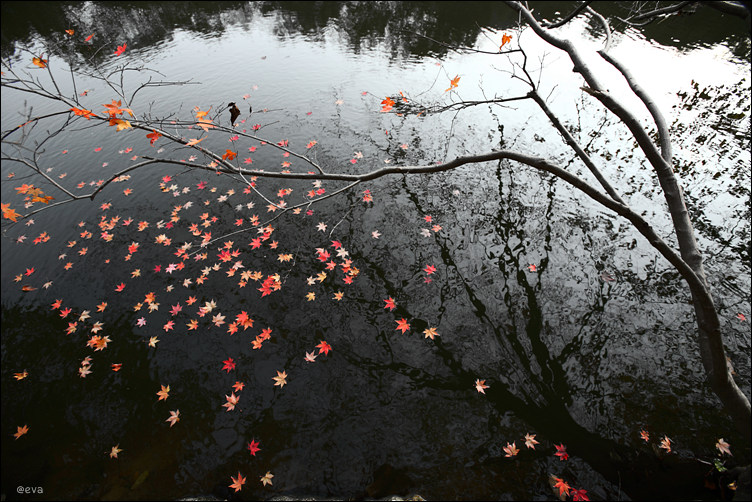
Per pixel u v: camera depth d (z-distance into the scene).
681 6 3.07
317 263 5.32
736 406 2.41
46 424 3.82
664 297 4.73
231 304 4.82
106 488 3.35
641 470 3.32
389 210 6.14
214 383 4.09
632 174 6.59
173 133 8.00
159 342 4.46
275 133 8.03
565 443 3.55
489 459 3.46
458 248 5.53
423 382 4.08
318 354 4.34
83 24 14.42
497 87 9.56
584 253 5.35
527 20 3.62
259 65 11.09
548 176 6.69
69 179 7.05
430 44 12.02
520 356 4.30
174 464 3.50
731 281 4.84
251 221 5.90
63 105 9.51
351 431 3.69
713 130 7.53
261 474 3.42
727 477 3.14
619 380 4.00
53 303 4.92
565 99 8.82
